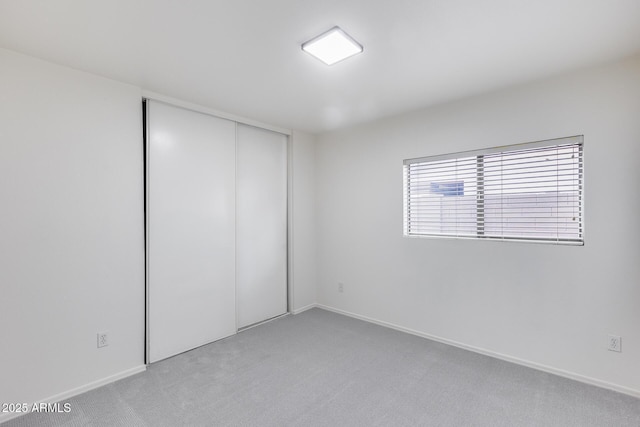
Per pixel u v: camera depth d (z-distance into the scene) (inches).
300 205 157.6
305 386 90.1
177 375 96.6
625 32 70.2
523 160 102.3
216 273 122.6
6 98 77.0
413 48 77.0
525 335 100.7
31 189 80.2
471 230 114.0
